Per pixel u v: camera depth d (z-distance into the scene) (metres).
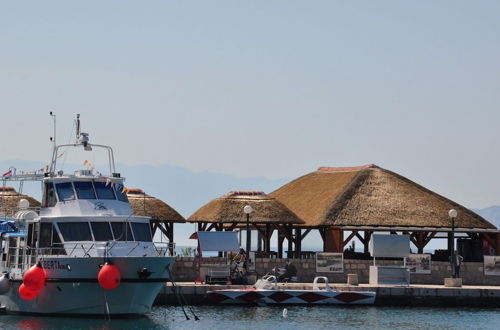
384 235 108.38
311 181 140.50
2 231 91.81
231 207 119.38
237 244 106.62
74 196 88.81
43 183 91.81
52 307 85.94
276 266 110.56
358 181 126.38
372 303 102.06
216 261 108.75
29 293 84.44
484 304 104.44
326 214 120.00
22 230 90.69
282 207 120.31
